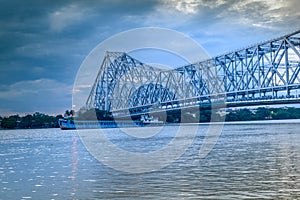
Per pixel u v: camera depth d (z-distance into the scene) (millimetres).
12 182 30031
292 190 23141
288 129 107688
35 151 62750
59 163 41969
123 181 28203
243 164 34531
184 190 24219
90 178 30234
